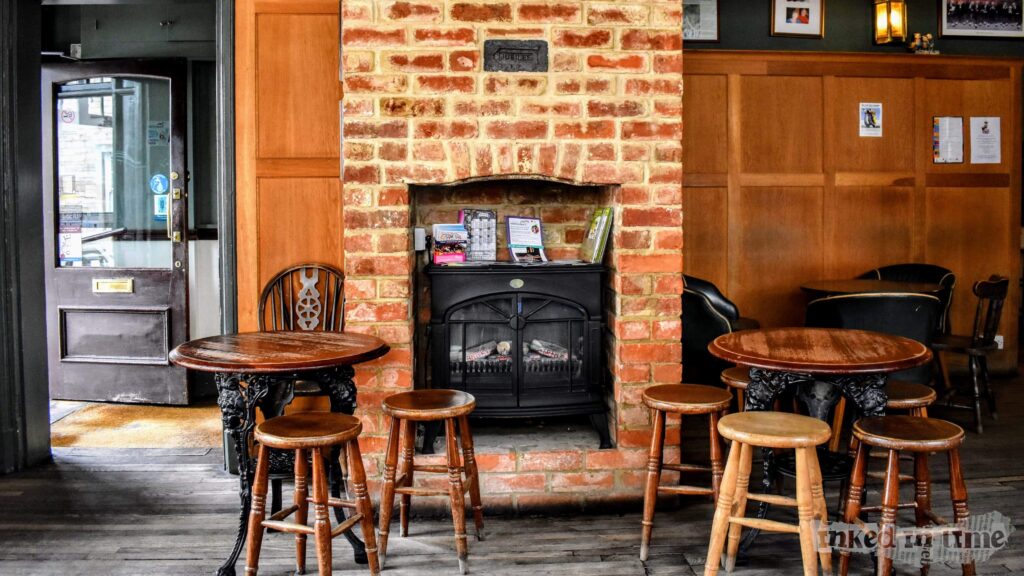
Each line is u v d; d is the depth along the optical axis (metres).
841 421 3.63
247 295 3.64
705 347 4.05
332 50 3.60
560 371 3.31
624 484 3.21
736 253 5.29
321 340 2.92
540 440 3.34
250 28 3.58
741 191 5.27
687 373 4.92
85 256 5.09
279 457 2.76
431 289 3.28
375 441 3.16
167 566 2.69
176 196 4.84
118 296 4.93
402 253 3.14
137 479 3.63
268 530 2.99
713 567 2.37
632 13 3.14
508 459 3.17
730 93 5.23
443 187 3.70
